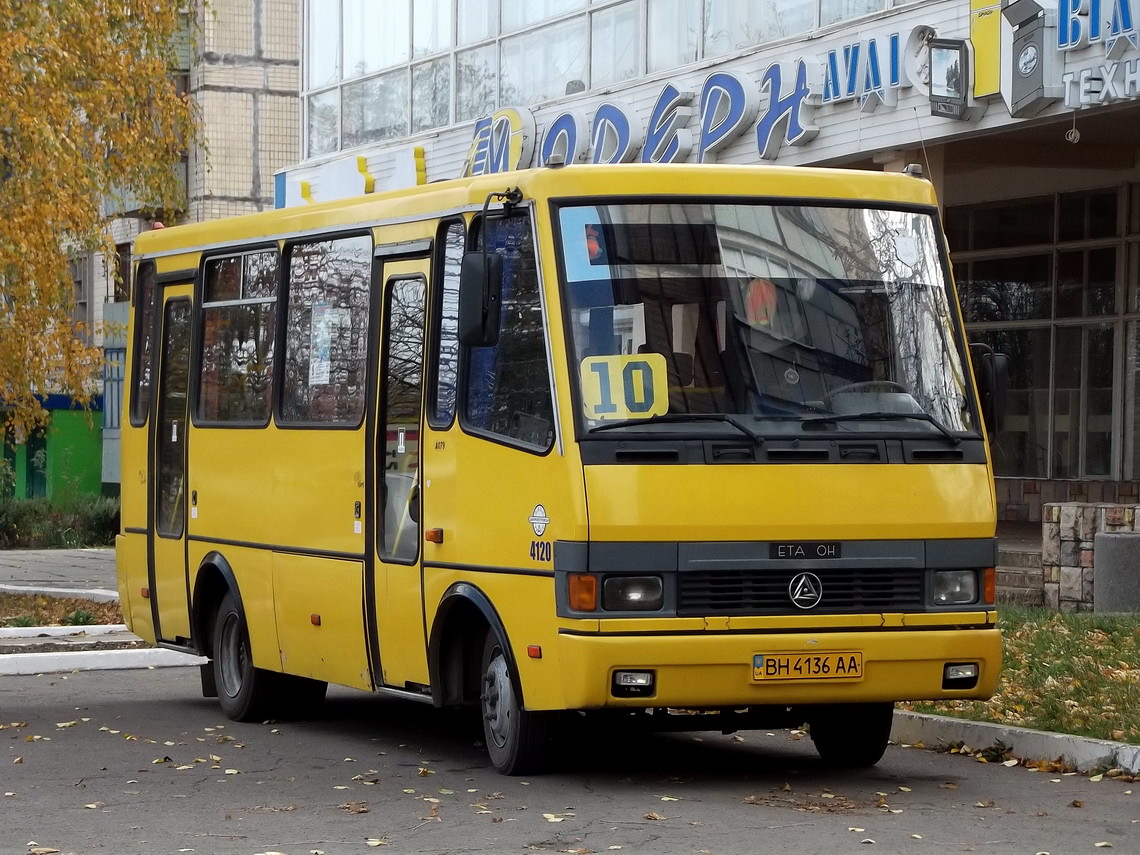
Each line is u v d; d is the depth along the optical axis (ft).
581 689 32.42
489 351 35.86
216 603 48.21
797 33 72.38
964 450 34.96
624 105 79.61
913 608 34.12
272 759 39.50
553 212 34.53
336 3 108.27
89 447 143.13
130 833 30.76
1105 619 52.80
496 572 34.83
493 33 93.15
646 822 31.14
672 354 34.04
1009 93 62.08
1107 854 28.71
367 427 39.91
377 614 39.42
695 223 34.99
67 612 73.97
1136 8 57.62
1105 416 85.87
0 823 31.81
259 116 153.38
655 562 32.73
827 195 35.96
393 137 102.47
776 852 28.50
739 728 36.40
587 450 32.99
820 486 33.63
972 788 35.17
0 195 70.49
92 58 75.51
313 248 43.55
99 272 160.76
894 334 35.47
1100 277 85.92
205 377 48.49
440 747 41.32
